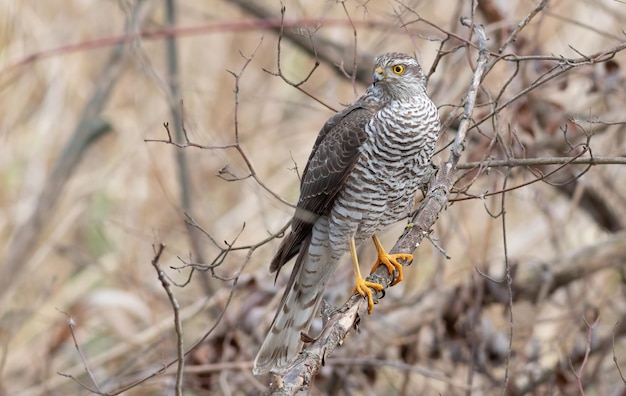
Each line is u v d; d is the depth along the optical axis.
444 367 13.15
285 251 9.88
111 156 16.44
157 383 11.98
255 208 14.67
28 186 15.80
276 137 15.83
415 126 9.49
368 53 13.96
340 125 9.85
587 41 14.04
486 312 13.55
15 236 14.64
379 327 12.34
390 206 9.88
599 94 13.16
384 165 9.62
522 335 12.44
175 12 15.57
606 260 12.48
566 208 14.46
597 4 13.38
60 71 16.27
